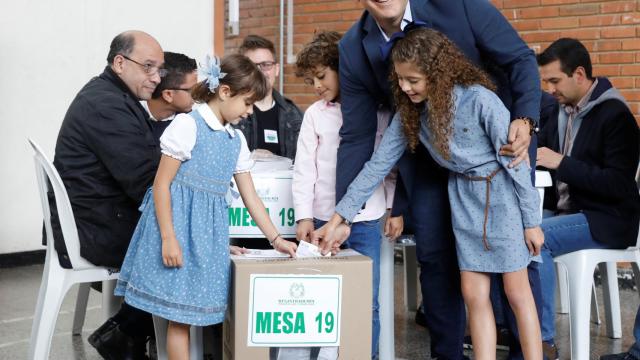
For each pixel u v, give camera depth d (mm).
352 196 2586
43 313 2805
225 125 2463
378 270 2824
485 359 2523
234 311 2328
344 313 2361
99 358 3291
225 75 2385
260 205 2580
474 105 2377
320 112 2830
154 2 5887
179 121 2365
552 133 3676
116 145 2852
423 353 3430
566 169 3234
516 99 2500
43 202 2859
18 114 5316
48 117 5461
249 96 2412
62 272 2838
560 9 5141
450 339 2779
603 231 3156
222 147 2422
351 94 2682
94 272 2879
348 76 2658
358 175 2613
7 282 4867
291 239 2879
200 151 2379
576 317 3100
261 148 3828
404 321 4004
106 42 5688
